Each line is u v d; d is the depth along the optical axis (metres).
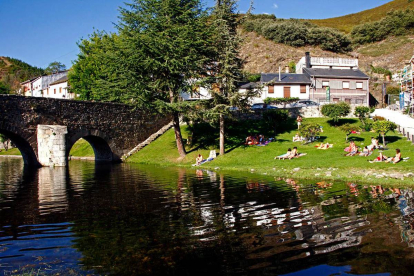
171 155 33.00
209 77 29.22
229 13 29.23
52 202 13.34
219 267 6.78
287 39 93.44
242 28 103.25
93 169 27.27
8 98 27.98
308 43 93.94
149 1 28.91
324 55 85.62
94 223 10.05
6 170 27.28
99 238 8.65
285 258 7.12
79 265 7.00
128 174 22.86
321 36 92.31
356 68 54.53
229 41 28.08
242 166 24.08
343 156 22.53
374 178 16.12
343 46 93.69
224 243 8.08
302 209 11.05
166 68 29.41
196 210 11.41
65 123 32.09
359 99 49.94
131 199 13.66
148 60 27.31
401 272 6.35
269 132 34.78
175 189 15.84
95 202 13.18
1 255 7.59
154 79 30.91
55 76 78.38
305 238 8.25
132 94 28.48
